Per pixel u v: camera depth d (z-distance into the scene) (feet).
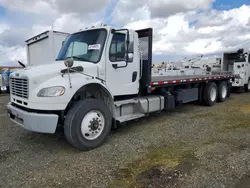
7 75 45.37
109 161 11.39
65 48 16.14
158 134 15.65
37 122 11.65
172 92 22.02
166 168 10.45
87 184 9.26
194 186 8.95
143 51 17.81
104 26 14.73
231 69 43.86
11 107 13.47
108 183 9.30
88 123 12.76
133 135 15.51
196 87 26.08
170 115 21.61
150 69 17.53
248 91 43.16
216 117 20.33
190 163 10.94
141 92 18.52
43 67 13.14
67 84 12.07
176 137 14.93
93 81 13.25
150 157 11.75
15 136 15.69
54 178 9.77
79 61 13.94
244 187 8.84
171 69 32.60
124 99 16.49
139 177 9.71
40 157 12.09
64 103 11.91
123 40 15.43
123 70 15.44
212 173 9.94
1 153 12.67
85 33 15.35
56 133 16.24
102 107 13.42
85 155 12.23
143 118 20.43
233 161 11.05
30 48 38.45
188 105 27.30
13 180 9.66
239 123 17.98
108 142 14.17
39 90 11.76
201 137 14.83
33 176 9.98
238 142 13.69
